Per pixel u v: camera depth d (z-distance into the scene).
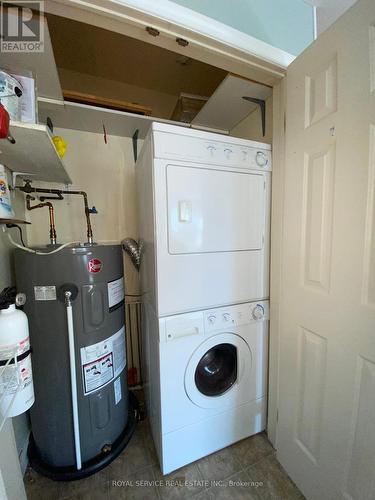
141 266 1.51
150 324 1.23
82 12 0.74
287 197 1.06
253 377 1.29
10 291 0.90
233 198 1.13
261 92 1.27
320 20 1.17
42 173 1.21
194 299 1.09
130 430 1.30
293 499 1.03
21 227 1.38
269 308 1.27
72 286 1.02
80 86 1.70
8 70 0.80
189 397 1.12
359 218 0.73
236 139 1.12
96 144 1.64
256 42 0.94
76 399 1.08
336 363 0.84
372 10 0.66
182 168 1.01
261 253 1.23
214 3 0.87
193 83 1.82
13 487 0.73
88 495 1.06
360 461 0.77
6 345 0.73
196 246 1.07
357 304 0.75
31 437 1.23
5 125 0.61
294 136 1.00
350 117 0.74
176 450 1.13
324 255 0.88
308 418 0.99
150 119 1.46
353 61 0.72
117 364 1.23
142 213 1.35
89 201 1.64
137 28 0.80
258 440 1.32
